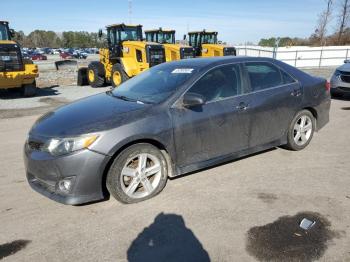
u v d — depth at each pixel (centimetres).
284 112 522
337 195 409
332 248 308
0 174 491
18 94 1395
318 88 574
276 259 295
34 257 305
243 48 3431
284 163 512
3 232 343
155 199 404
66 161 356
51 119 411
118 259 300
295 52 3055
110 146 363
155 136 392
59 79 2095
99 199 376
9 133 730
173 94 421
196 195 412
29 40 12644
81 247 317
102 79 1672
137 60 1532
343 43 4003
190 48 1755
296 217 359
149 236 332
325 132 684
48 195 374
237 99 466
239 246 313
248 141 486
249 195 411
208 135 438
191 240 324
